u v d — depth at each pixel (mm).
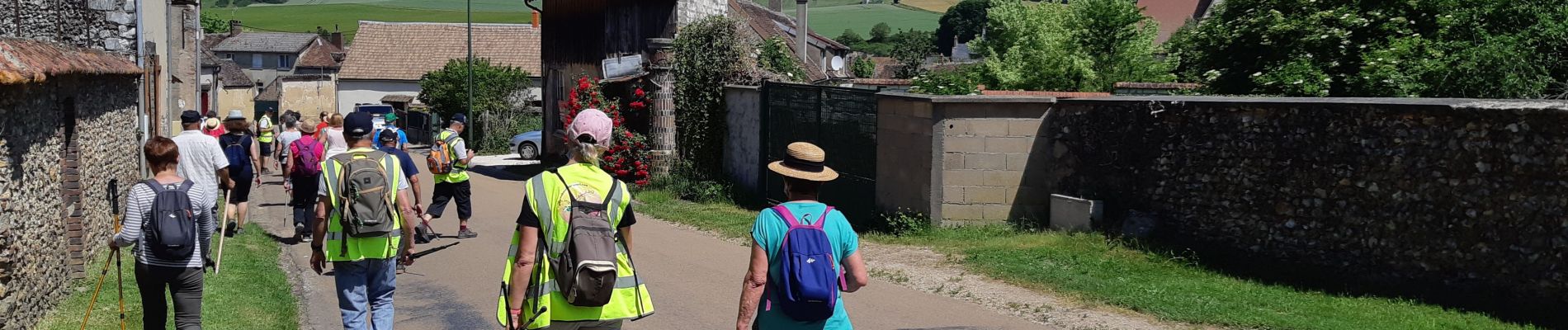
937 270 9844
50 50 8938
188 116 10016
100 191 10391
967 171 11742
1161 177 10688
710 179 17125
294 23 116062
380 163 6367
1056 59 27953
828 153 14031
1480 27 13570
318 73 75312
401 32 56094
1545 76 12359
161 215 6215
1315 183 9195
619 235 4941
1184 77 20766
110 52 15547
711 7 21250
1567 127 7367
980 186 11750
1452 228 8141
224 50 74750
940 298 8617
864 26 94250
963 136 11703
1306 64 14188
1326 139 9094
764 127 15492
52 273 7863
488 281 9375
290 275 9719
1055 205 11492
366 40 55469
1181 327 7496
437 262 10414
